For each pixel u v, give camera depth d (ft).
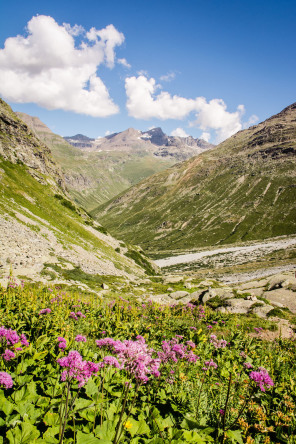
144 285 145.07
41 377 18.72
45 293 51.98
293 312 74.49
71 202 308.60
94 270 164.14
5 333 19.86
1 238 124.88
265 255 464.24
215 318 61.62
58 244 176.35
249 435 17.24
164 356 22.59
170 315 60.85
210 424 18.40
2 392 15.17
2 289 47.16
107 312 44.98
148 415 16.51
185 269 516.73
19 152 277.44
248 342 41.06
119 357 13.34
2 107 288.10
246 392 23.02
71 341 24.30
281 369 31.73
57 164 382.22
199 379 24.59
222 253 594.65
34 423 14.10
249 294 84.02
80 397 16.62
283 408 21.71
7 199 189.37
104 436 12.91
